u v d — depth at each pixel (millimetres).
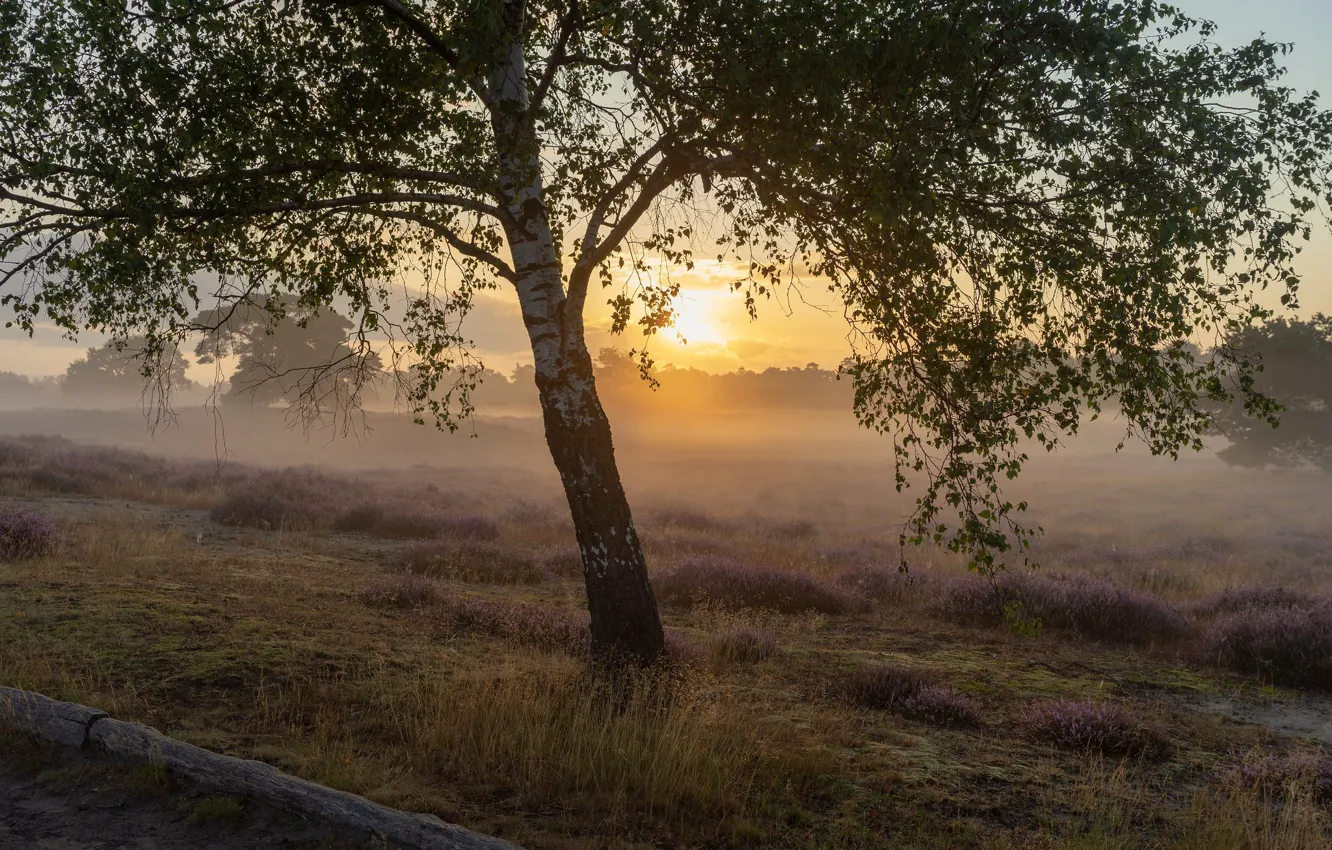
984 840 4586
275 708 5766
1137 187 5160
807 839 4434
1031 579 12125
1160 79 5234
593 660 6438
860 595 12766
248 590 9836
